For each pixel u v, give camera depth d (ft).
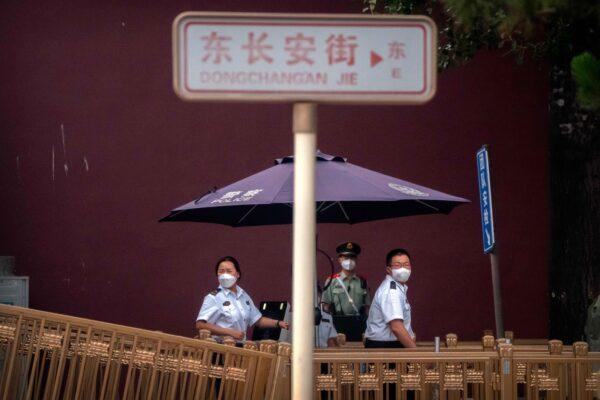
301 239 16.61
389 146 52.13
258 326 43.21
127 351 29.14
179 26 16.20
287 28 16.35
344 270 47.55
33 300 50.03
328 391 30.60
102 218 50.67
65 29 50.80
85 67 50.85
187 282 51.06
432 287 52.01
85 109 50.80
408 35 16.55
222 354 31.01
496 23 26.32
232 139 51.65
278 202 36.55
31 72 50.52
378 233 51.88
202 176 51.39
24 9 50.52
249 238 51.47
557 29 40.47
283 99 16.38
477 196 52.29
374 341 38.73
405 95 16.53
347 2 52.01
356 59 16.48
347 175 38.34
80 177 50.65
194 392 29.58
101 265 50.57
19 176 50.26
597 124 44.62
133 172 50.98
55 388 28.43
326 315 44.11
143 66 51.21
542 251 52.54
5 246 50.03
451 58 42.04
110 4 51.08
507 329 52.24
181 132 51.37
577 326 45.24
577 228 45.21
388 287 38.63
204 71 16.24
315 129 16.67
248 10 51.72
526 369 31.12
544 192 52.54
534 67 52.70
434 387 31.22
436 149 52.29
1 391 28.30
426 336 51.78
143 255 50.85
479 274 52.29
